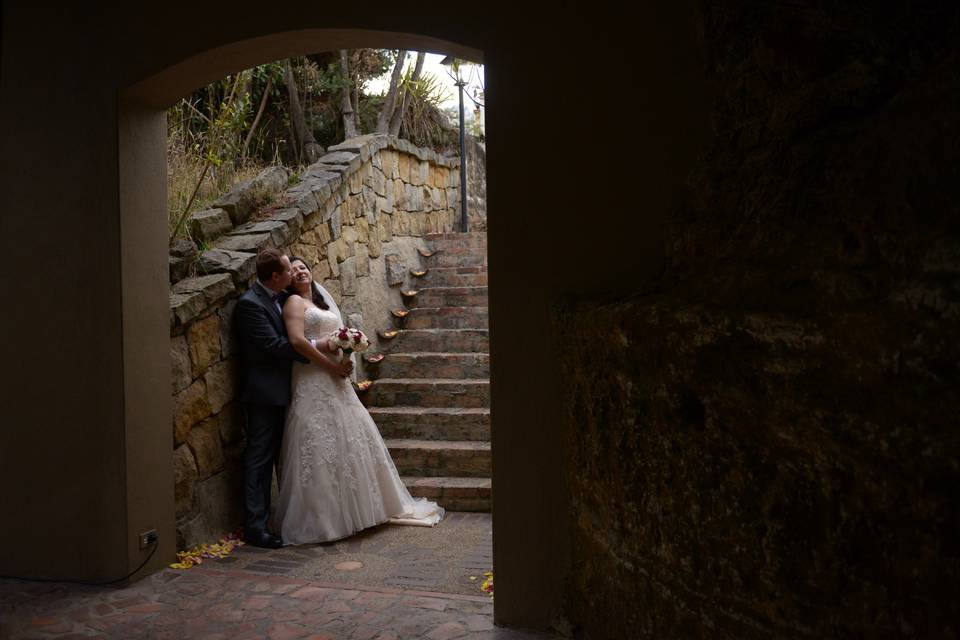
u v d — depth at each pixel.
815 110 2.12
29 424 3.76
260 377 4.51
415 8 3.24
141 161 3.78
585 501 2.88
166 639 3.05
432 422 5.69
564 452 3.10
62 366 3.72
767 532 1.89
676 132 3.01
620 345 2.45
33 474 3.76
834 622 1.71
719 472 2.06
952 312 1.40
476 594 3.59
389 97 8.56
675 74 3.01
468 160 10.28
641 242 3.05
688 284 2.40
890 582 1.56
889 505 1.56
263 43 3.44
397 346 6.68
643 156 3.04
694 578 2.17
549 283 3.13
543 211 3.13
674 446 2.24
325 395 4.51
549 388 3.13
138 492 3.73
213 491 4.40
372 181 6.76
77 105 3.67
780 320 1.80
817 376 1.72
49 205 3.72
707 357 2.06
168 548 3.94
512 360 3.16
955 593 1.40
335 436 4.49
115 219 3.64
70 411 3.71
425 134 9.98
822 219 1.91
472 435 5.64
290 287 4.82
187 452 4.18
